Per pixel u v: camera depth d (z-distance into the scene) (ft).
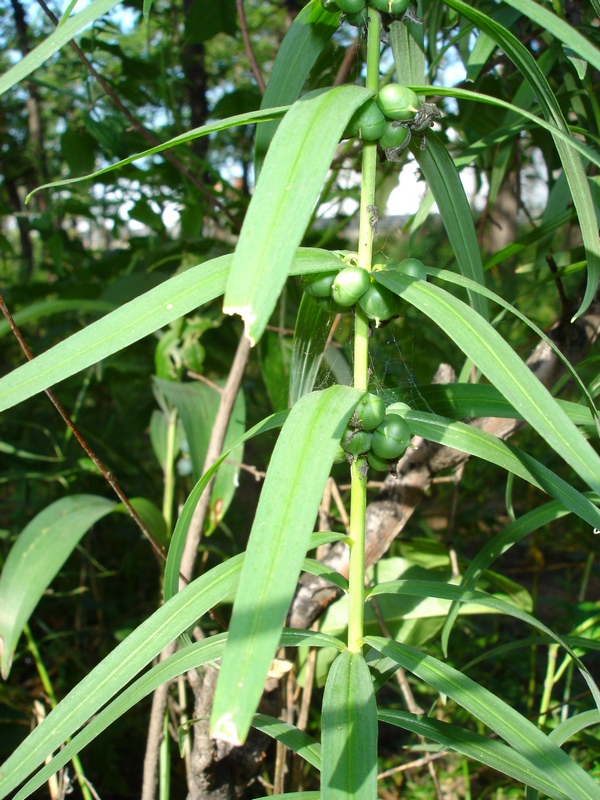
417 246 1.35
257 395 2.73
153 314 0.56
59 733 0.63
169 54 1.69
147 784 1.17
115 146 1.39
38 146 2.43
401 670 1.29
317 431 0.53
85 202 1.91
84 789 1.26
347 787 0.55
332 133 0.51
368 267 0.65
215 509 1.32
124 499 0.94
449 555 1.40
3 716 1.63
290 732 0.76
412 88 0.63
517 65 0.64
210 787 1.08
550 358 1.06
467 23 1.09
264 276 0.47
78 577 2.07
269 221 0.48
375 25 0.66
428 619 1.33
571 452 0.52
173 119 1.60
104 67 1.48
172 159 1.35
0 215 1.90
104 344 0.55
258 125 0.79
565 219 1.00
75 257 2.32
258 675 0.45
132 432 2.32
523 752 0.61
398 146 0.64
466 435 0.70
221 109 1.67
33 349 2.17
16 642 1.11
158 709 1.16
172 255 1.88
